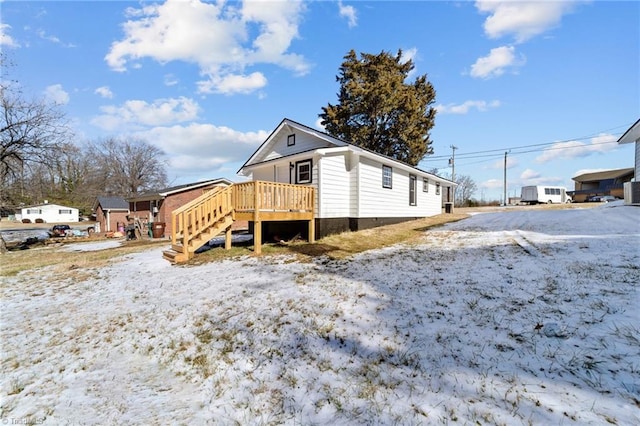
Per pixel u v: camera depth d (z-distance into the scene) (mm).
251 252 8453
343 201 11398
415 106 24797
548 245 6539
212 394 2660
